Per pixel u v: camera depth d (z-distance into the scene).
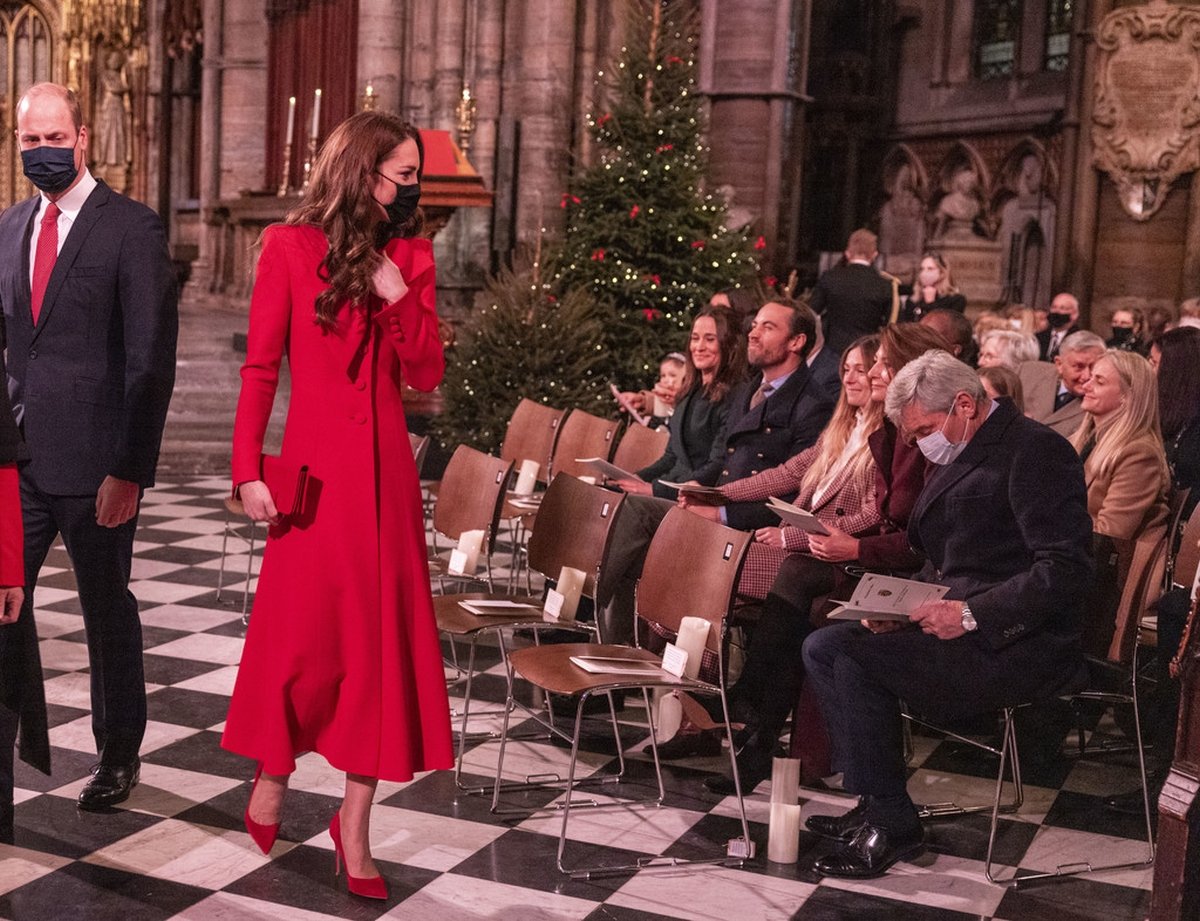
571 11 13.61
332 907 3.54
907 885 3.88
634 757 4.90
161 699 5.30
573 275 10.93
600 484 6.72
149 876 3.69
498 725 5.19
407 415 11.23
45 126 3.79
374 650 3.41
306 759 4.71
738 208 15.10
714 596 4.13
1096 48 17.09
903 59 23.69
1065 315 11.40
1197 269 16.70
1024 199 21.75
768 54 14.95
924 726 5.41
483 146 13.88
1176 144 16.67
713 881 3.84
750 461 5.45
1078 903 3.79
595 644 4.45
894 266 23.41
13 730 3.52
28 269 3.96
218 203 19.55
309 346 3.42
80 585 4.03
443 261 14.09
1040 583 3.86
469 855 3.94
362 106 14.02
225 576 7.64
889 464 4.61
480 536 5.21
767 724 4.55
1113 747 5.22
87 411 3.91
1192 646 3.03
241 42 19.83
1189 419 5.64
